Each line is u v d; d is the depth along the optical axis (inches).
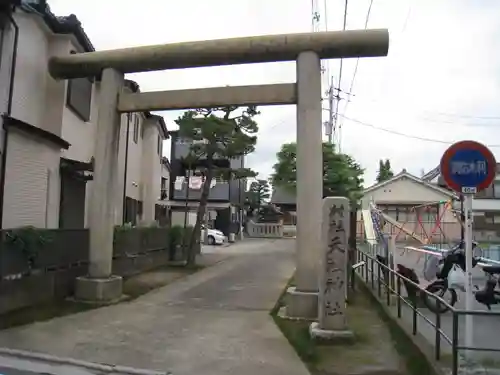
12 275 322.3
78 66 421.7
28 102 424.5
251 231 1784.0
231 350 265.0
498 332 285.1
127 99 412.2
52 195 439.5
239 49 378.9
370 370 231.3
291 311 346.6
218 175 788.6
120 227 552.1
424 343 253.1
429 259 504.4
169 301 421.4
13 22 382.3
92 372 225.1
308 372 229.8
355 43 362.6
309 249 354.6
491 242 851.4
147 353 255.4
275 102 379.2
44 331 291.4
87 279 394.0
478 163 220.5
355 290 484.4
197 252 894.4
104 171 407.2
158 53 397.7
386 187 1314.0
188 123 661.3
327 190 594.6
